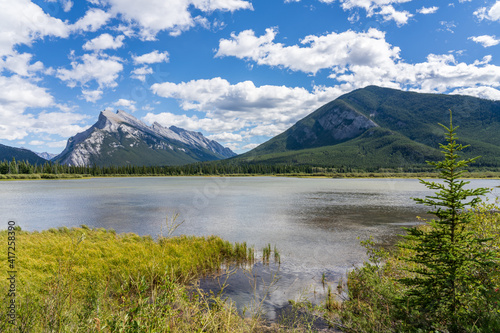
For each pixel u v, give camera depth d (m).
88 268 11.79
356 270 13.10
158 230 27.36
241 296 11.33
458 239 6.41
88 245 16.27
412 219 32.50
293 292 11.90
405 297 6.68
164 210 41.06
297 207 43.50
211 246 18.53
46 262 12.04
